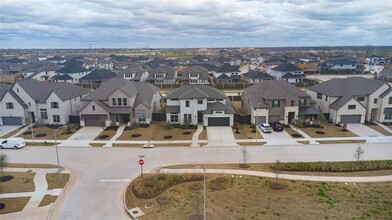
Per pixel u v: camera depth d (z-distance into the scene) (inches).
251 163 1427.2
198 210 1011.9
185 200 1085.1
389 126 2039.9
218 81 4028.1
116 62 6811.0
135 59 7751.0
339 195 1103.6
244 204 1047.0
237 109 2615.7
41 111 2167.8
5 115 2149.4
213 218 962.1
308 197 1090.1
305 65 5556.1
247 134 1891.0
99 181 1258.0
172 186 1205.7
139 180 1240.2
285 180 1235.9
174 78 4217.5
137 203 1069.8
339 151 1576.0
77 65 4680.1
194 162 1446.9
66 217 992.9
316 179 1245.7
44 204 1072.2
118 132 1958.7
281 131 1941.4
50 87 2284.7
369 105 2123.5
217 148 1646.2
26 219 980.6
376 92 2107.5
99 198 1117.7
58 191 1168.2
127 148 1663.4
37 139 1835.6
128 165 1424.7
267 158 1489.9
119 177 1294.3
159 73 4099.4
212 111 2047.2
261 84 2412.6
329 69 5216.5
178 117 2151.8
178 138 1825.8
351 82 2268.7
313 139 1780.3
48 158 1528.1
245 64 7485.2
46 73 4603.8
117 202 1089.4
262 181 1227.9
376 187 1168.2
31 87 2228.1
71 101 2255.2
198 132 1940.2
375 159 1451.8
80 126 2098.9
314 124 2070.6
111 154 1574.8
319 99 2373.3
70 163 1457.9
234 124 2119.8
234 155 1537.9
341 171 1325.0
